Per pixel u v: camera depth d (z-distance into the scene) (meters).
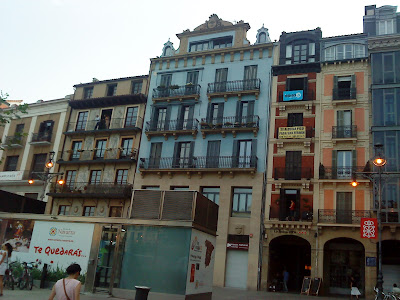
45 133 40.84
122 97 38.00
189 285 14.38
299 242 31.31
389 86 29.28
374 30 32.12
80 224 16.86
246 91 33.34
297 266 32.06
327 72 31.86
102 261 15.84
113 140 37.78
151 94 37.72
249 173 31.14
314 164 30.02
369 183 27.97
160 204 15.41
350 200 28.41
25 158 41.31
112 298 14.73
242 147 32.84
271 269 29.59
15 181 39.94
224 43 37.06
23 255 17.45
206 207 16.30
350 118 30.31
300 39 33.75
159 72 38.03
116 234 15.90
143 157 35.72
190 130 34.06
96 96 40.44
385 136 28.33
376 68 30.06
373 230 23.64
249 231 29.81
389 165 27.67
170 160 34.44
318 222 28.30
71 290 6.61
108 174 36.72
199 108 35.16
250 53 34.97
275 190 30.33
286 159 30.94
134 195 16.02
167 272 14.45
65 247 16.78
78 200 36.47
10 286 16.38
